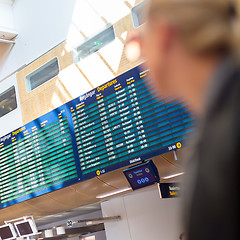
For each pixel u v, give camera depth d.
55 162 9.34
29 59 11.10
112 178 8.59
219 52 0.48
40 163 9.66
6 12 11.57
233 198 0.42
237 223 0.41
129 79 8.12
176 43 0.51
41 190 9.62
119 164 8.16
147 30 0.55
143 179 7.74
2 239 10.30
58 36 10.23
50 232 9.93
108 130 8.36
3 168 10.54
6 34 11.45
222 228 0.42
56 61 10.31
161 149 7.57
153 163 7.56
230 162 0.42
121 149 8.12
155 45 0.53
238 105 0.43
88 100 8.78
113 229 10.31
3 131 11.41
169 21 0.51
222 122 0.44
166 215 9.63
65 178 9.13
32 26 11.05
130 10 8.65
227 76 0.45
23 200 10.03
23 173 10.04
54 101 9.98
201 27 0.49
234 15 0.48
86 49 9.64
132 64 8.52
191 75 0.50
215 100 0.45
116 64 8.77
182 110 7.33
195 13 0.49
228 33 0.48
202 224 0.43
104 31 9.30
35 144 9.83
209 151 0.44
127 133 8.05
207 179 0.44
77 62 9.62
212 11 0.49
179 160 7.54
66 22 10.01
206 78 0.49
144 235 9.91
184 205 0.46
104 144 8.41
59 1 10.22
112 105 8.34
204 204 0.43
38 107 10.42
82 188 9.10
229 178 0.42
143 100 7.86
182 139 7.32
